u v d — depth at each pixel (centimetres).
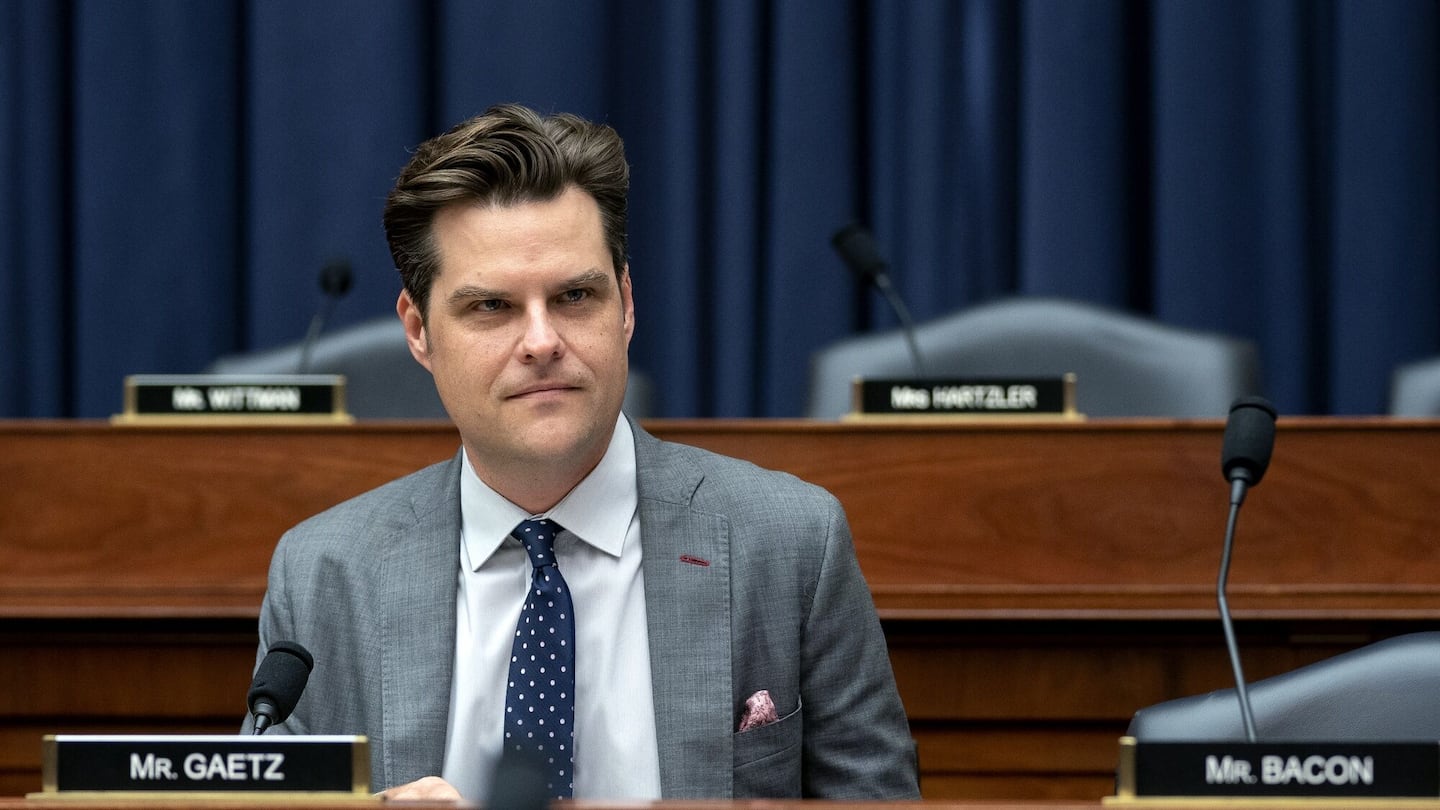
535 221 328
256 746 276
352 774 273
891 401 505
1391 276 837
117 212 868
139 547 494
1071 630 466
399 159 862
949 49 859
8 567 495
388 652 349
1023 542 483
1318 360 869
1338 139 845
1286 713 325
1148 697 464
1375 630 464
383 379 660
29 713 479
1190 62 840
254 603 485
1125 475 482
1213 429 480
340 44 861
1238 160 845
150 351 871
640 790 341
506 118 339
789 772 349
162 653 479
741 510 362
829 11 854
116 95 866
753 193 859
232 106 881
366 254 860
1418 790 263
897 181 856
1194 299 842
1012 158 873
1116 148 847
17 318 878
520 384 328
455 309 331
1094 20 841
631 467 363
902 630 470
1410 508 475
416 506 367
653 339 875
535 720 335
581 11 859
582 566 354
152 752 276
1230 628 332
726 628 348
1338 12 843
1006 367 634
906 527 486
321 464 493
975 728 468
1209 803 262
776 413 853
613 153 341
